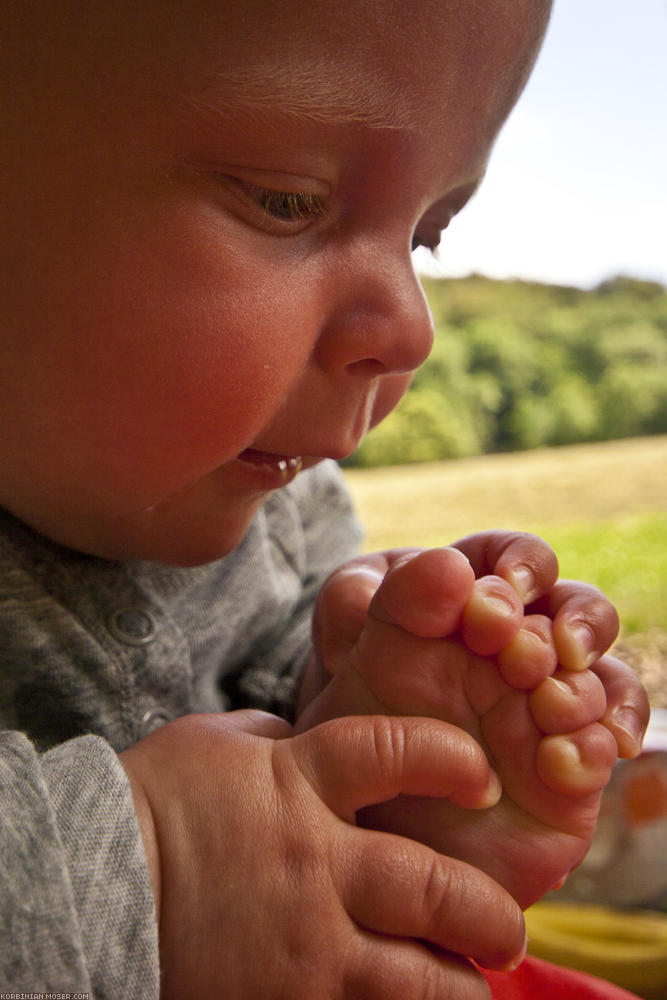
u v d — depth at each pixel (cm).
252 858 14
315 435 17
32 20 15
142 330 15
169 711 21
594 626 18
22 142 15
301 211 16
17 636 19
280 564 26
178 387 16
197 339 15
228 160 15
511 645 17
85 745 15
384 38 15
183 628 22
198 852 14
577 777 16
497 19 16
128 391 16
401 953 15
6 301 16
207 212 15
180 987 14
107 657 19
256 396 16
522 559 19
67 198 15
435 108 16
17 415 16
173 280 15
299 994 14
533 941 26
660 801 27
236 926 14
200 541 18
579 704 16
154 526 18
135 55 14
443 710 17
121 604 20
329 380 17
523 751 16
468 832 16
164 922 14
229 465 18
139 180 15
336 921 14
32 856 13
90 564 20
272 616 25
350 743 15
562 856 16
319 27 15
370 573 21
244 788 15
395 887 15
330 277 16
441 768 16
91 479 17
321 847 15
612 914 27
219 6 14
